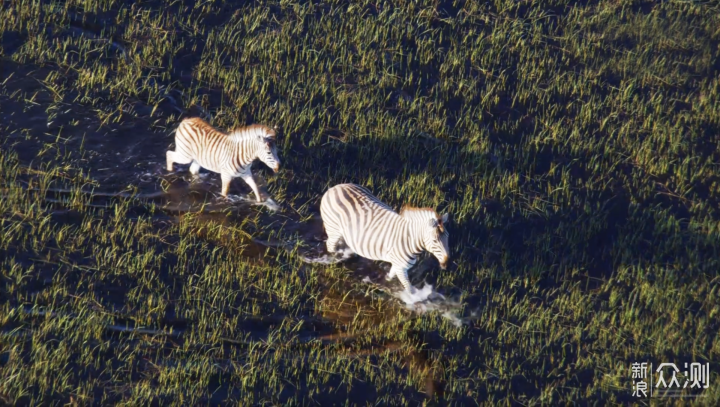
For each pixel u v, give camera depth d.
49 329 36.28
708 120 51.41
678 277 42.47
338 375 36.81
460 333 38.91
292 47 52.91
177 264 40.19
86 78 48.31
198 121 42.72
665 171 48.16
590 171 47.81
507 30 55.91
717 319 40.69
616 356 38.78
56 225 40.66
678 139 49.62
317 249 42.06
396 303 40.09
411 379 36.94
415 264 41.81
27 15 51.50
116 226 41.03
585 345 39.16
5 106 46.22
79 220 41.22
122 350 36.28
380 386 36.59
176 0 54.69
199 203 43.22
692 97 52.97
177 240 41.25
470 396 36.62
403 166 46.59
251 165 44.69
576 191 46.53
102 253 39.94
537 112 51.00
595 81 53.06
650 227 44.97
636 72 54.16
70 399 34.22
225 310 38.69
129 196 42.75
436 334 38.97
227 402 35.16
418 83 51.66
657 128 50.34
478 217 44.31
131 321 37.53
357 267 41.59
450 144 48.19
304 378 36.53
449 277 41.34
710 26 57.97
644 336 39.59
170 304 38.47
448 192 45.59
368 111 49.34
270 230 42.44
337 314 39.34
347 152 47.03
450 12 56.91
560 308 40.59
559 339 39.31
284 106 48.78
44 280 38.28
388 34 54.69
